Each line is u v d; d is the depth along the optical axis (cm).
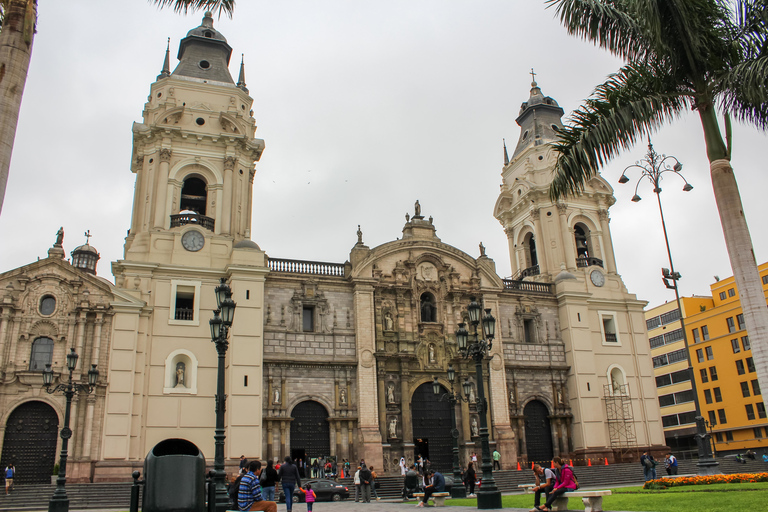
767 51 2216
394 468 4925
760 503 1980
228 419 4472
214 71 5741
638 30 2348
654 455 5791
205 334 4706
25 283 4344
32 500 3688
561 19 2427
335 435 4869
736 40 2253
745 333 8538
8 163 1598
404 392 5159
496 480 4762
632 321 6278
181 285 4769
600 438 5666
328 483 3953
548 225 6519
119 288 4591
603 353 6031
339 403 4941
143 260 4759
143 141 5353
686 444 9600
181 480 1428
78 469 4122
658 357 10331
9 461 4053
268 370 4819
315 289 5194
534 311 5950
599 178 6694
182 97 5450
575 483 2186
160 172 5125
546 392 5750
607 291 6284
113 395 4322
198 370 4616
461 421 5281
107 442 4216
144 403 4441
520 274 6788
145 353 4538
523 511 2262
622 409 5781
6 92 1627
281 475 2452
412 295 5444
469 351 3131
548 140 6869
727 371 8788
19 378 4169
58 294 4419
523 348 5775
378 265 5466
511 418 5538
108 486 3900
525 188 6712
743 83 2141
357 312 5200
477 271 5794
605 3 2381
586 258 6412
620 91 2361
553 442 5650
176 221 5044
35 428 4172
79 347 4344
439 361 5378
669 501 2300
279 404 4750
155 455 1458
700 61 2231
